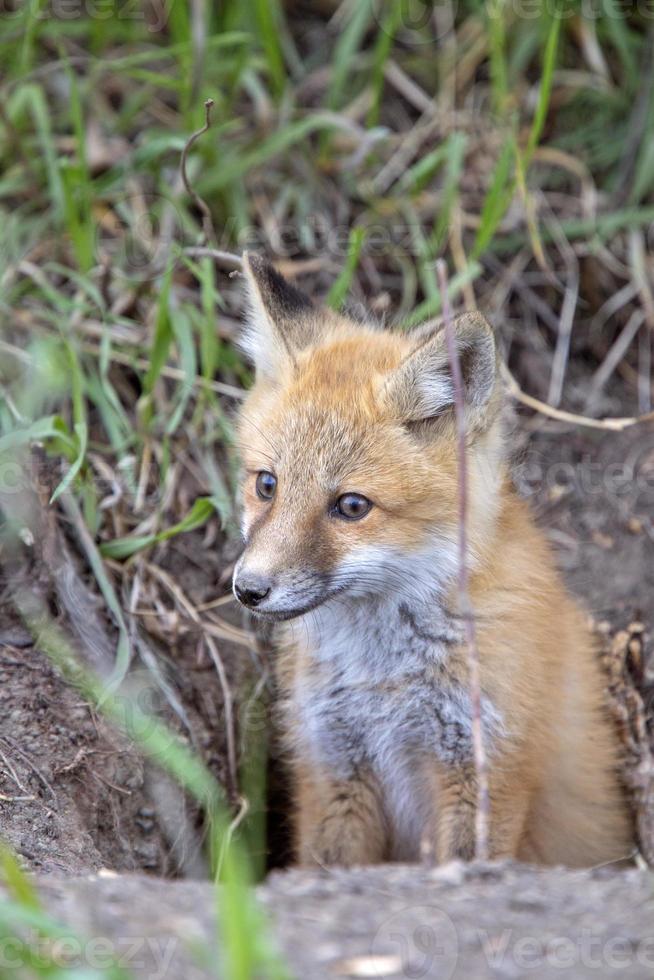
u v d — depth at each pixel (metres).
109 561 10.21
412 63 13.97
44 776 8.46
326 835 9.00
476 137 13.35
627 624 11.15
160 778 9.34
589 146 13.57
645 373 12.88
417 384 7.93
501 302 12.72
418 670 8.41
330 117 12.43
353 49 13.02
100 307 10.83
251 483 8.35
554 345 12.95
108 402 11.04
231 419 11.09
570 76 13.52
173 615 10.38
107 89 13.35
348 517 7.88
